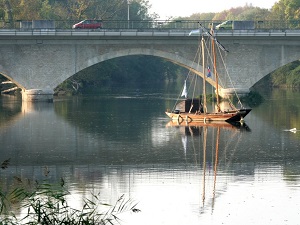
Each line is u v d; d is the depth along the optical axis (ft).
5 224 134.92
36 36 360.28
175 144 241.14
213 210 161.68
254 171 198.39
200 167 204.33
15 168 203.82
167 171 199.21
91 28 375.86
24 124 287.69
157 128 278.26
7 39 361.30
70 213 144.46
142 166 205.87
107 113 327.67
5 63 363.56
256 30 370.12
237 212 160.35
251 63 375.25
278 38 372.79
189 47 371.15
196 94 444.96
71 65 366.84
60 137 255.50
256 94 377.50
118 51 369.09
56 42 364.99
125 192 175.63
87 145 239.30
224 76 374.63
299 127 277.23
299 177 190.60
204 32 361.30
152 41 369.50
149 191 176.96
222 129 274.77
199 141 246.68
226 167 203.92
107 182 186.29
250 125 285.02
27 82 367.45
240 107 350.43
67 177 191.62
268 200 168.66
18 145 239.50
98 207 161.48
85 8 500.74
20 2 462.19
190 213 159.63
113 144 241.35
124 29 365.20
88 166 206.28
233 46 373.81
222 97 375.66
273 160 213.25
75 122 294.66
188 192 175.94
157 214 158.81
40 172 198.29
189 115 298.97
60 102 377.91
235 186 181.68
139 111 336.70
